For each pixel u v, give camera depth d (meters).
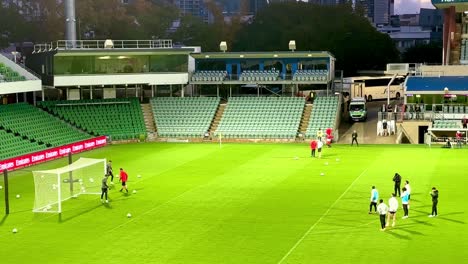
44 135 86.44
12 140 80.75
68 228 45.69
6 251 40.38
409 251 38.62
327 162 72.75
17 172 70.06
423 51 167.25
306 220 46.62
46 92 105.69
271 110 99.06
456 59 123.75
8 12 158.38
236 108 100.62
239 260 37.53
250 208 50.78
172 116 100.12
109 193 57.56
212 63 109.25
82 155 81.44
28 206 53.16
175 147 88.25
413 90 96.62
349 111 106.12
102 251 39.91
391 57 168.88
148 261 37.69
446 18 118.44
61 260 38.25
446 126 90.38
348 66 163.88
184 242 41.50
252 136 93.75
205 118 99.25
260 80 104.50
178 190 58.38
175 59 104.00
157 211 50.34
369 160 73.81
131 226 45.88
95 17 162.88
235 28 180.50
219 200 53.91
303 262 36.94
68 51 97.50
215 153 81.81
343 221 46.16
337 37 165.00
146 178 64.75
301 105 99.38
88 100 100.25
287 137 92.81
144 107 102.81
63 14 162.12
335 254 38.31
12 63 95.19
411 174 64.06
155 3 180.12
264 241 41.38
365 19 173.75
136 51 101.56
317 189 57.66
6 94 96.19
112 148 87.88
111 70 101.31
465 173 64.19
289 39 164.62
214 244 40.94
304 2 174.75
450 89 95.75
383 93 128.62
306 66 106.19
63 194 55.91
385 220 45.28
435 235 41.97
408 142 93.19
